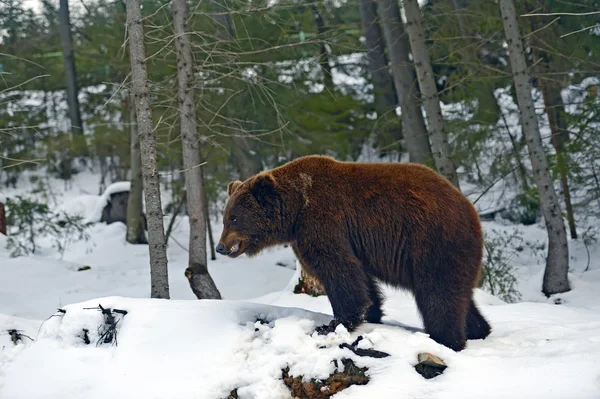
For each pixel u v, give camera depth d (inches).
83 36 1001.5
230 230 267.0
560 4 595.5
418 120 652.7
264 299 441.1
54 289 525.3
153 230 331.3
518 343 262.2
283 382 230.2
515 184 741.3
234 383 230.4
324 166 267.3
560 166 598.9
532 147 519.8
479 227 263.1
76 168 1285.7
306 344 240.8
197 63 454.0
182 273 609.3
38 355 258.5
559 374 208.7
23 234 737.6
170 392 227.9
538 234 687.7
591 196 649.0
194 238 390.3
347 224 257.6
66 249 742.5
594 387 197.5
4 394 237.8
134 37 335.0
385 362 228.7
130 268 639.1
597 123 629.9
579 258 625.0
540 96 770.2
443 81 896.9
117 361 245.6
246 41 658.2
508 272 579.2
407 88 653.9
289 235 266.8
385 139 910.4
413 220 252.1
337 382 226.1
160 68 639.1
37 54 1059.3
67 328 268.1
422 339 236.2
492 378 214.4
